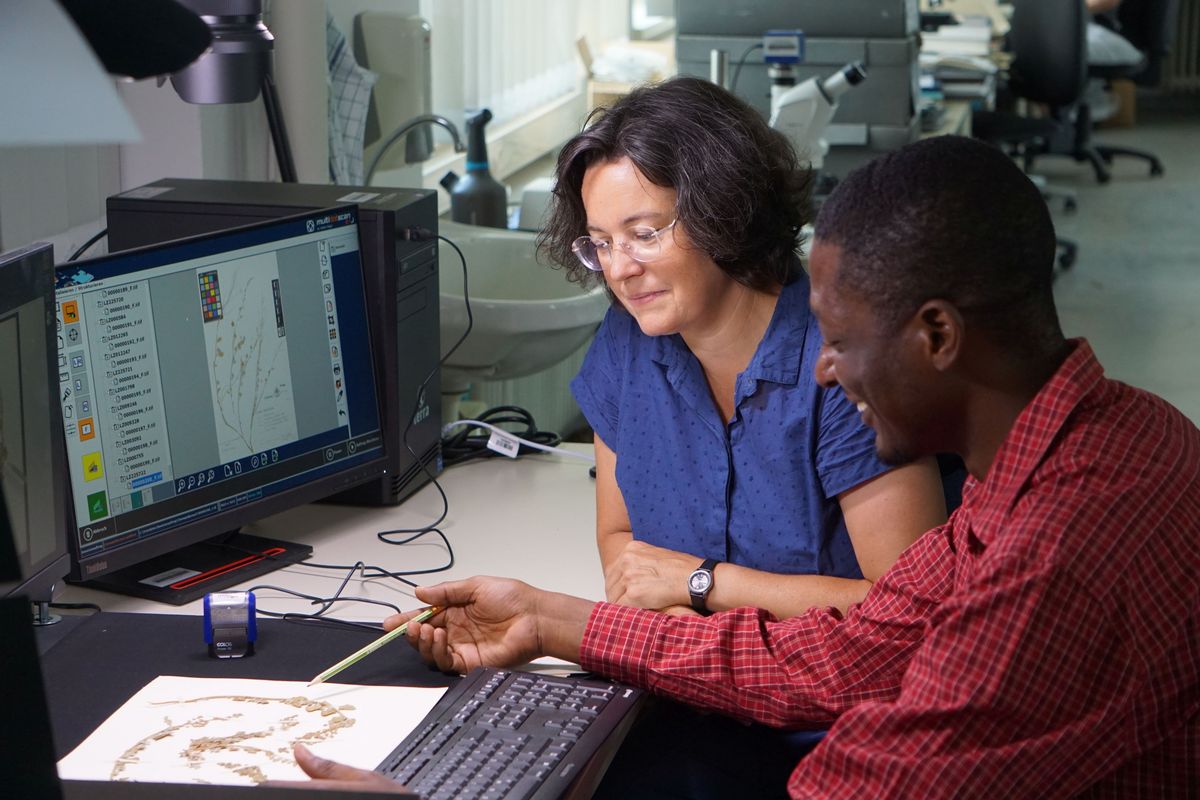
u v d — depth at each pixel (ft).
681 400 5.50
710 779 5.11
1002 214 3.36
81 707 4.49
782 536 5.36
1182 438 3.56
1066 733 3.30
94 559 5.16
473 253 9.00
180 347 5.39
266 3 7.72
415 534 6.18
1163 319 17.34
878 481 5.09
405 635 5.11
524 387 11.47
